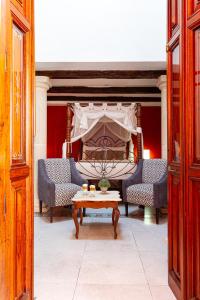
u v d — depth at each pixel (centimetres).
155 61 541
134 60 542
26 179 210
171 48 262
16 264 189
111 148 893
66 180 618
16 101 192
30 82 216
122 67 589
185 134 222
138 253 364
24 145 207
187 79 220
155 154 1012
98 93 824
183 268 222
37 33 543
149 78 652
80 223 510
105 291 259
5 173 165
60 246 391
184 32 222
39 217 568
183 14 222
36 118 613
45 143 628
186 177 220
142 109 1021
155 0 538
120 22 543
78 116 705
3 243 163
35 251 370
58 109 1019
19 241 195
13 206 184
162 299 245
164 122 626
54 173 603
